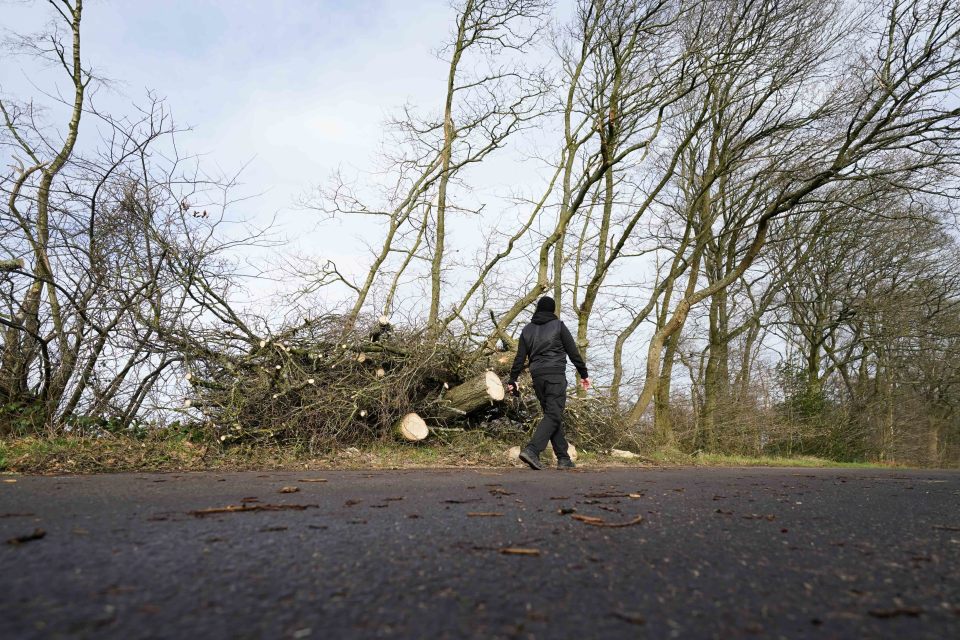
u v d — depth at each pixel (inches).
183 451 297.0
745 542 111.0
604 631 61.8
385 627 60.9
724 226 832.9
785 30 557.9
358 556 90.0
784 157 632.4
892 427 984.3
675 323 618.5
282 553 90.5
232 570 80.1
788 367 861.8
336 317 384.2
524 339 320.5
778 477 309.0
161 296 348.2
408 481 212.8
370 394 368.5
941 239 903.1
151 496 154.6
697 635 61.4
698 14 560.7
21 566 79.0
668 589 77.8
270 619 62.0
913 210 608.7
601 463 400.8
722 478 283.9
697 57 561.6
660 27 547.8
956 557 103.7
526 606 69.0
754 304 990.4
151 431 311.9
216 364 351.6
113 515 122.0
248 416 337.1
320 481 206.1
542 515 135.2
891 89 526.6
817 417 819.4
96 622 59.1
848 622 66.9
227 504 141.3
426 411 398.0
